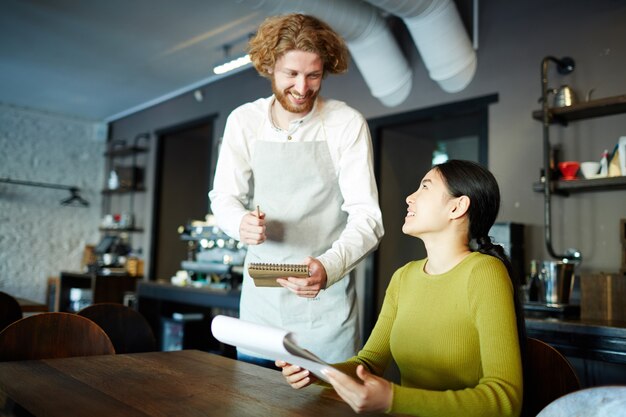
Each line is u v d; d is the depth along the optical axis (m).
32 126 6.41
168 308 4.75
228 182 1.75
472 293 1.12
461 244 1.23
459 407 0.93
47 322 1.57
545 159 2.87
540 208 3.11
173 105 5.84
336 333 1.65
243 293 1.79
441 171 1.25
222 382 1.22
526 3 3.28
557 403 0.84
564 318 2.54
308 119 1.69
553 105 3.06
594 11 3.01
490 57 3.41
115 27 4.19
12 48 4.64
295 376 1.10
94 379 1.22
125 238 6.33
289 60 1.50
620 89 2.88
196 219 6.23
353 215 1.64
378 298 4.29
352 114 1.71
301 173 1.69
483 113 3.45
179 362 1.44
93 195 6.84
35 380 1.21
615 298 2.46
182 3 3.78
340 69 1.63
